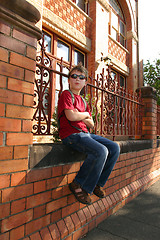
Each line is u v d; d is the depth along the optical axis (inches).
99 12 297.7
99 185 80.0
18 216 55.8
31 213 59.9
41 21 190.4
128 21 414.6
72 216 76.2
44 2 210.7
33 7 60.1
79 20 266.7
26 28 59.6
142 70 448.5
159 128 226.4
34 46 63.2
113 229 84.1
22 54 58.9
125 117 139.6
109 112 118.5
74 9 257.3
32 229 60.1
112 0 370.0
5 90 53.6
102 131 111.1
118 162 112.4
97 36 289.7
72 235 72.6
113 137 121.0
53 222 68.1
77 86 78.6
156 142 186.7
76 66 79.7
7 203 52.9
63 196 73.1
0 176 51.4
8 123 53.9
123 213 101.1
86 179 71.9
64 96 73.0
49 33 225.0
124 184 119.5
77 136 72.2
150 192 138.1
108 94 118.0
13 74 55.9
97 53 287.6
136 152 138.9
